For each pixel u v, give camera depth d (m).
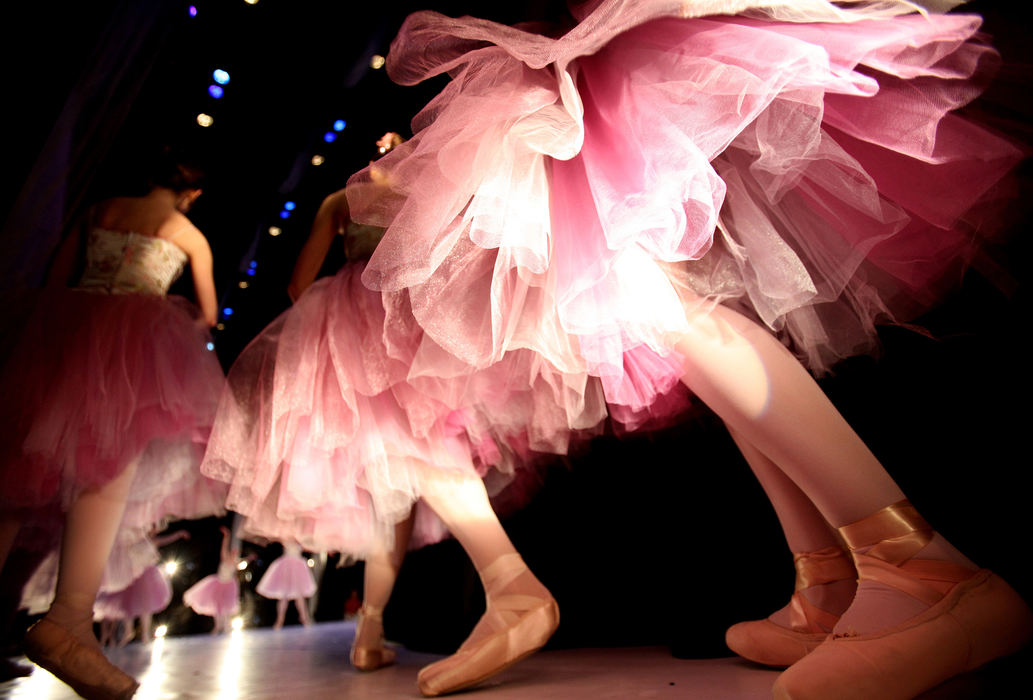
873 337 1.25
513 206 1.01
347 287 1.57
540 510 2.30
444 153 1.00
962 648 0.80
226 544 6.00
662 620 2.08
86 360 1.62
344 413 1.49
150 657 2.67
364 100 3.82
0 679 2.03
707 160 0.96
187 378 1.79
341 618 7.43
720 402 1.00
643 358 1.29
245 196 4.43
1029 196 1.11
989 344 1.36
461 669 1.27
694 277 1.11
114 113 2.38
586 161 1.04
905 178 1.11
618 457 2.23
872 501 0.92
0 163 2.41
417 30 1.10
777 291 1.06
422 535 2.08
